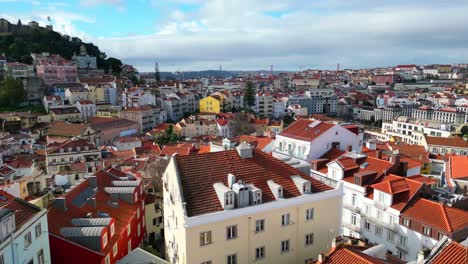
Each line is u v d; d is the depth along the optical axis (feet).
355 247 107.45
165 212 145.69
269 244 125.80
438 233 148.56
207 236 114.01
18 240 98.12
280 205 125.59
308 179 141.38
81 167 316.60
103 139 539.70
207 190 122.42
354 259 93.04
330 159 219.20
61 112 609.83
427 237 152.97
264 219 123.34
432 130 531.09
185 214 111.24
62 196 158.20
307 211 132.16
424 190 175.32
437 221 151.94
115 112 651.25
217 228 114.93
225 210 117.08
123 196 186.09
